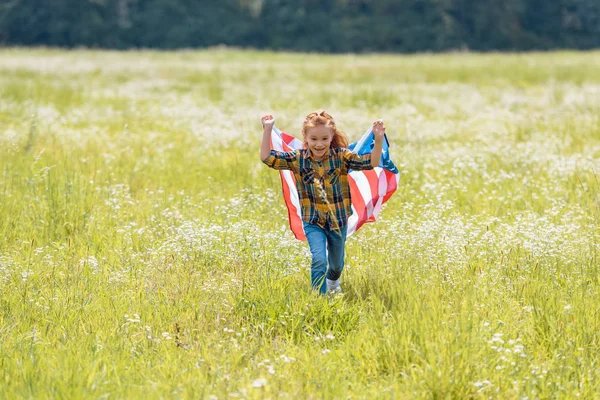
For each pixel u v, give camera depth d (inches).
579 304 264.1
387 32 3464.6
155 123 724.7
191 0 3437.5
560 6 3722.9
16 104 817.5
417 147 595.8
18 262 319.0
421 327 233.6
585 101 861.8
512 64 1621.6
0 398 205.2
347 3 3528.5
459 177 474.6
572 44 3681.1
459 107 872.9
